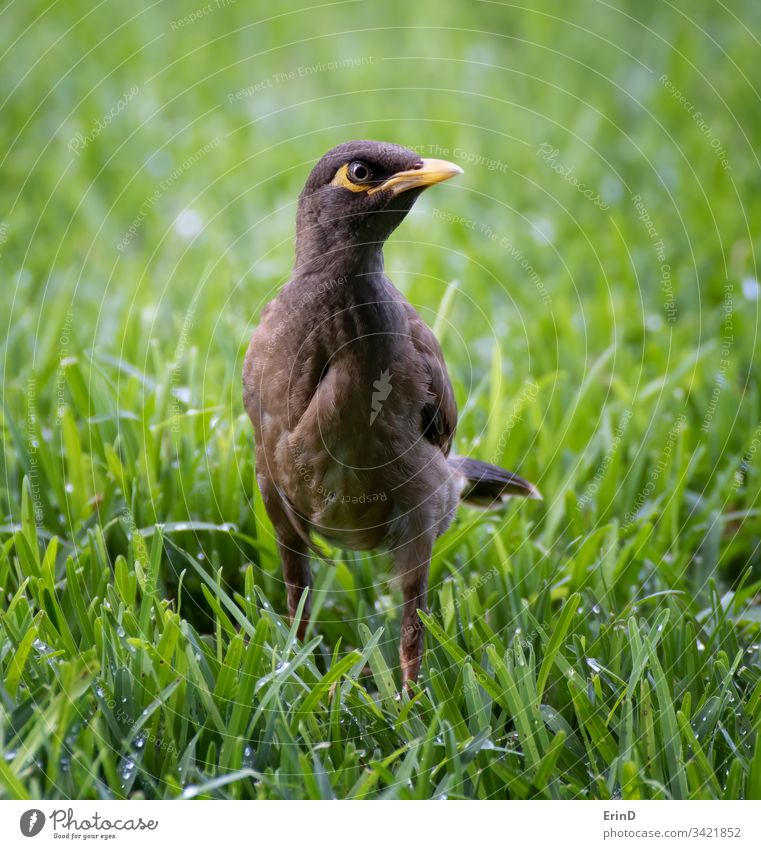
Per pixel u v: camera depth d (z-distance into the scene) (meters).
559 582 8.69
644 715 6.45
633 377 11.76
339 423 7.50
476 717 6.55
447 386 8.19
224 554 8.94
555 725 6.61
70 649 6.99
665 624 7.24
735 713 6.71
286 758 6.16
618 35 20.50
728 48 19.89
